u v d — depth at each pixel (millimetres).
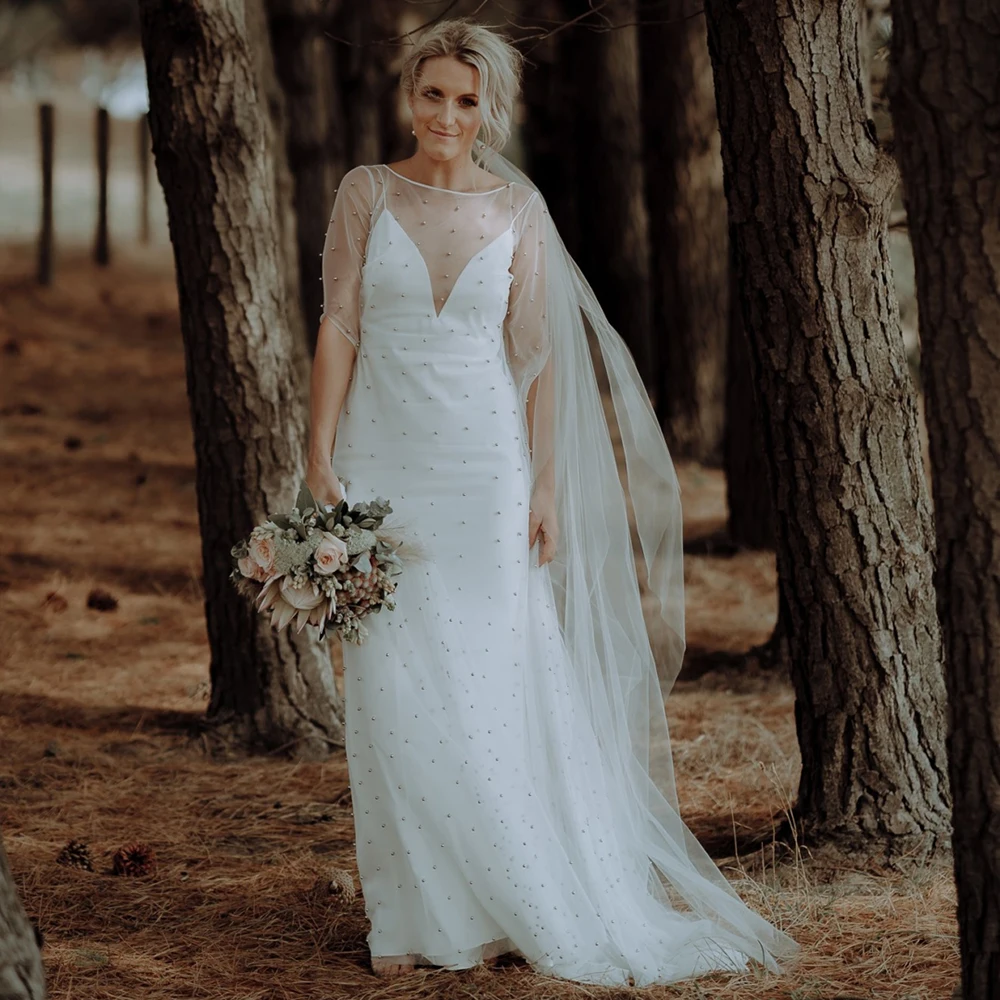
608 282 16703
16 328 18938
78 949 4406
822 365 5031
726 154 5078
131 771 6527
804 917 4723
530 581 4703
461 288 4523
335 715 7012
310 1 14797
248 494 6875
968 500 3279
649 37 14344
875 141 5020
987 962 3379
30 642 8625
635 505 5137
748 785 6207
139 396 16609
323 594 4273
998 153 3141
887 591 5109
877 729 5137
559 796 4598
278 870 5250
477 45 4508
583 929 4387
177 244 6828
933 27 3162
